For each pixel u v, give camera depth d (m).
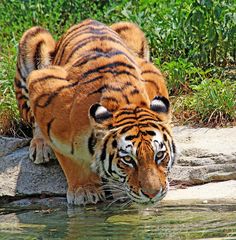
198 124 13.86
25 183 12.36
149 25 16.14
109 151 10.68
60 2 17.45
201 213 10.88
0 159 12.79
